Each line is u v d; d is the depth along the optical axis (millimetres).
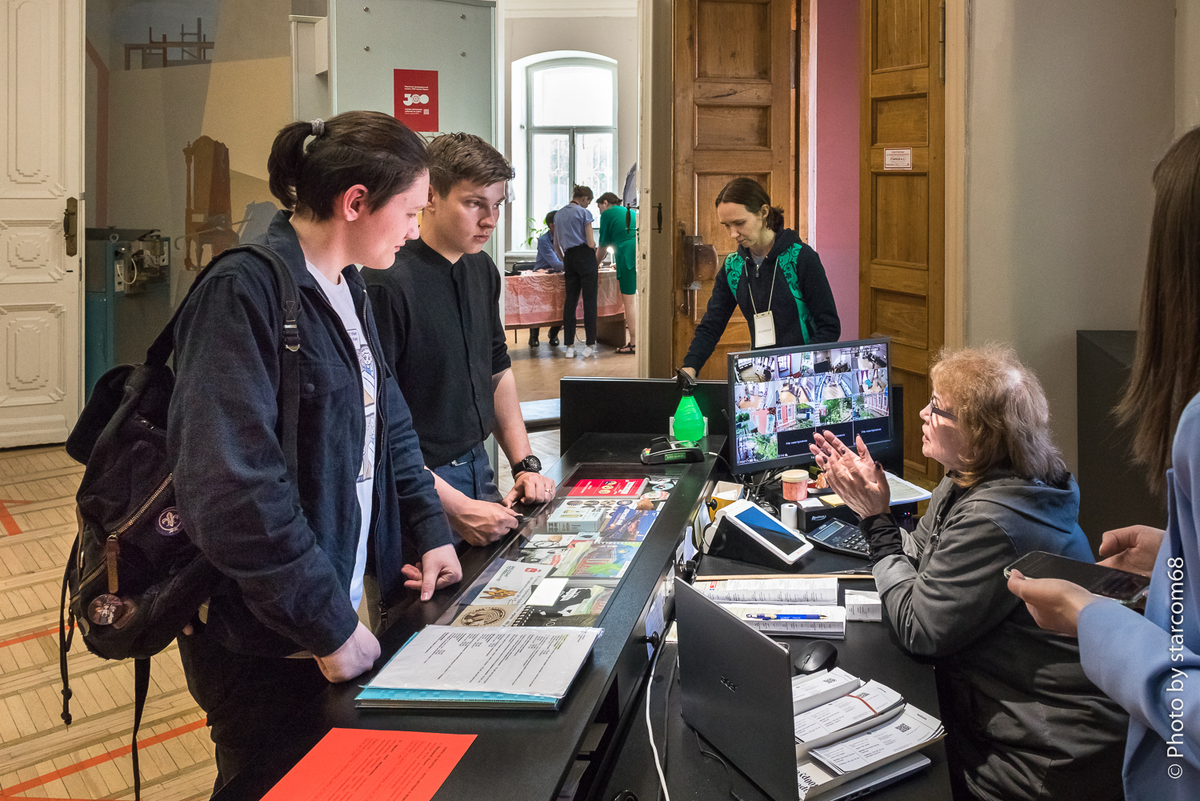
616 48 12148
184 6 5895
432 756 1221
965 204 4574
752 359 2609
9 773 2672
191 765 2717
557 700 1306
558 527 2031
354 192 1540
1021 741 1641
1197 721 904
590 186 12641
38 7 5875
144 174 6125
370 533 1782
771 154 5398
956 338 4668
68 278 6172
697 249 5340
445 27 4742
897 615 1788
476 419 2365
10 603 3836
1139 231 4344
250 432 1374
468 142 2205
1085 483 4262
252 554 1346
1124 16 4230
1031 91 4316
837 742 1462
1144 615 1134
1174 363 1011
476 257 2414
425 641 1499
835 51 6527
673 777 1422
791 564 2152
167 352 1483
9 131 5926
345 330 1600
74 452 1538
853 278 6723
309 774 1194
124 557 1437
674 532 1984
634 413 3041
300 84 4797
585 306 9797
